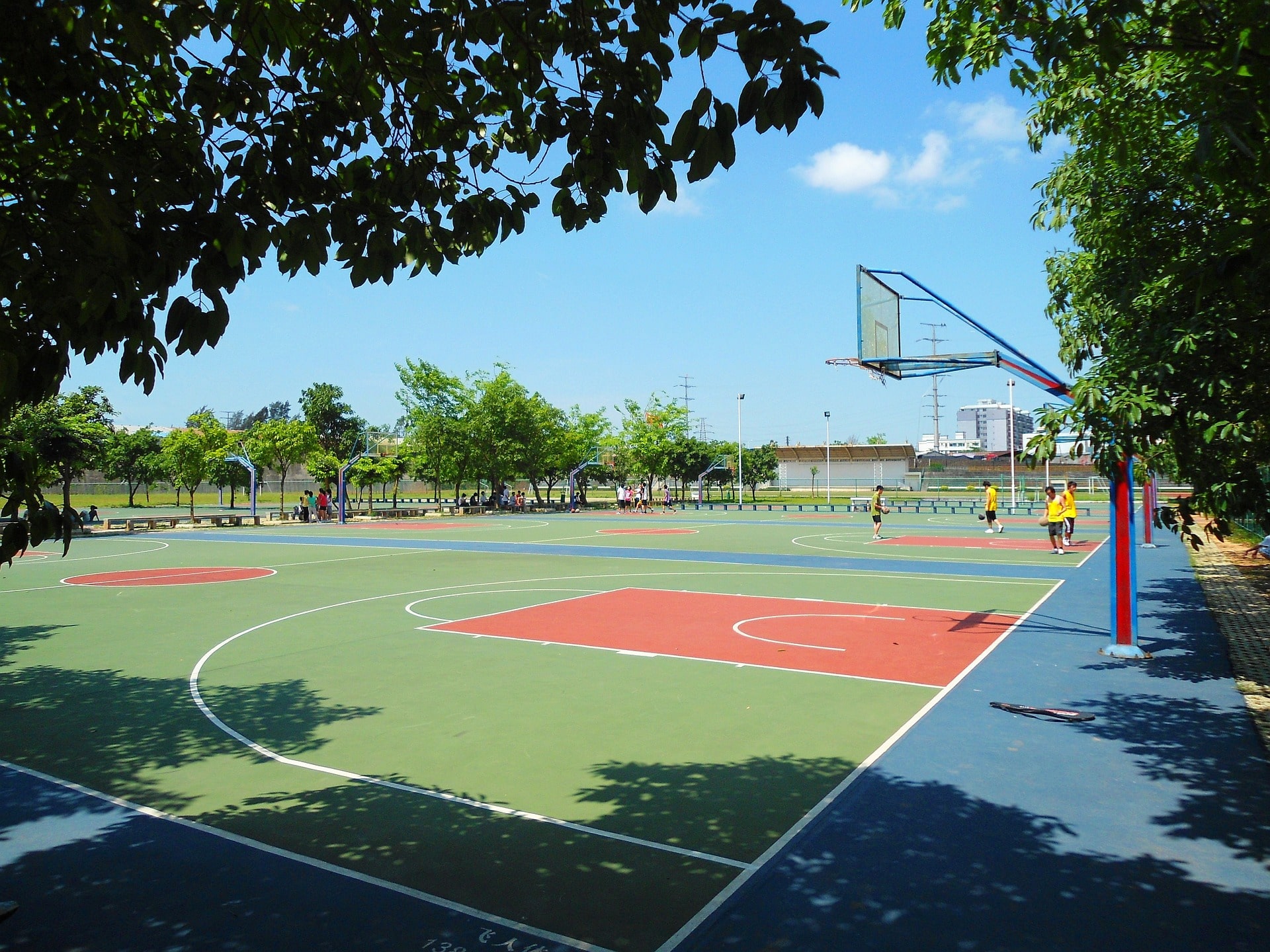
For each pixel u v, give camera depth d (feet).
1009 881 15.16
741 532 116.16
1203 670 31.35
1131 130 21.62
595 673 31.78
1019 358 39.24
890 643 37.17
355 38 13.33
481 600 51.16
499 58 13.65
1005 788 19.67
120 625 43.57
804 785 20.02
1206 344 19.77
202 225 11.20
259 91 12.17
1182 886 14.94
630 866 15.88
